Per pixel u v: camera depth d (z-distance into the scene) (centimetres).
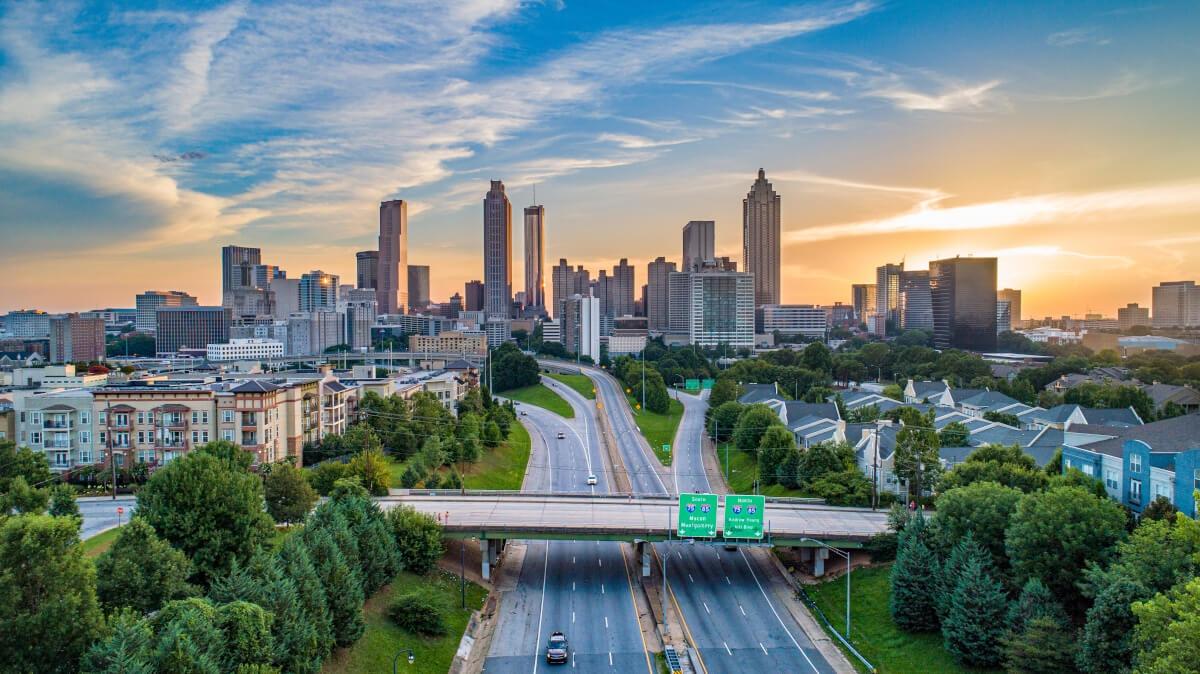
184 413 15850
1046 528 8662
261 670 6347
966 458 13775
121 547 7550
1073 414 18250
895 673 8900
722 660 9244
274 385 16462
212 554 8775
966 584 8756
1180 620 6397
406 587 10350
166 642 5959
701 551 13138
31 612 6262
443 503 13088
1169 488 10162
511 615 10550
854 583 11050
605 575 12062
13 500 10469
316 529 9069
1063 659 7575
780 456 16425
